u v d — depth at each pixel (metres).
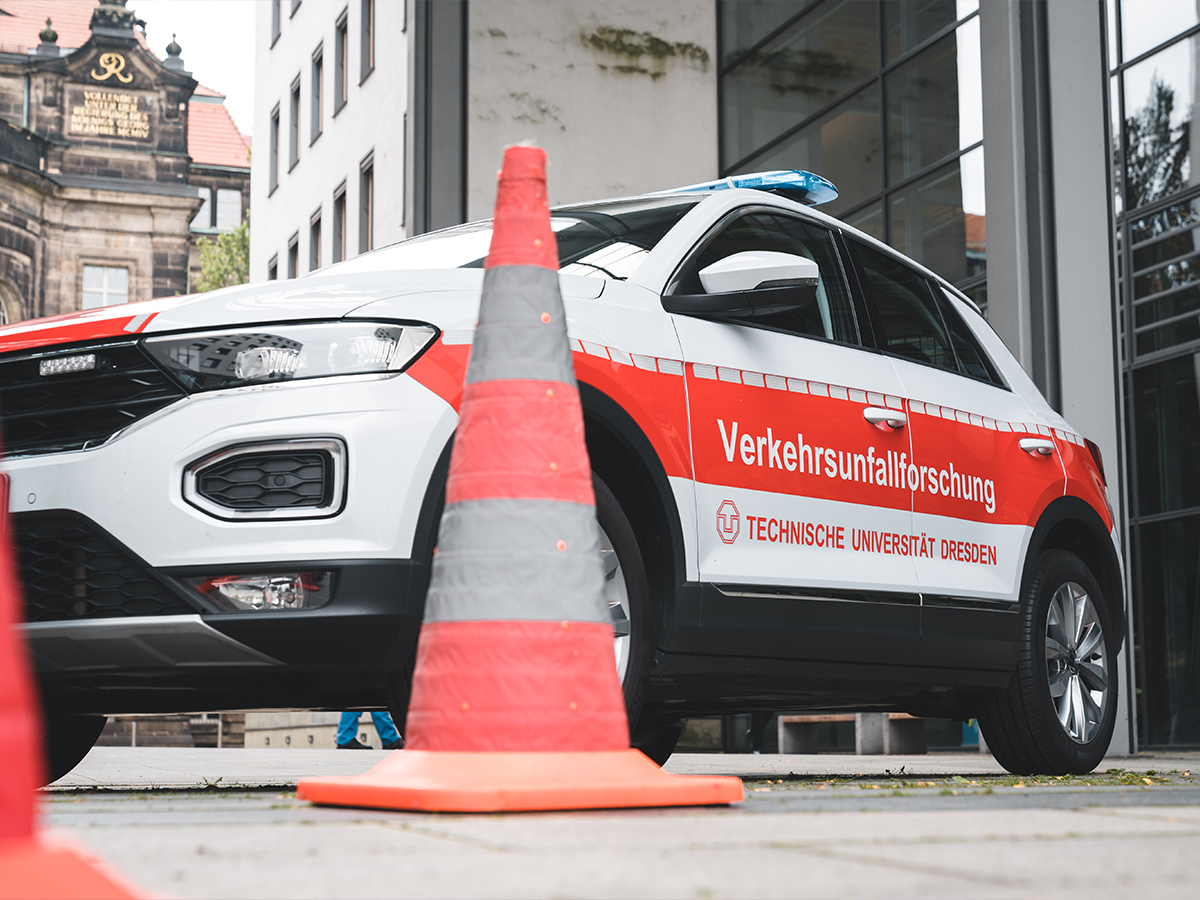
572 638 2.77
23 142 61.03
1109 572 5.43
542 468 2.82
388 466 3.25
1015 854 2.03
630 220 4.34
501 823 2.40
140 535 3.27
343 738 11.59
